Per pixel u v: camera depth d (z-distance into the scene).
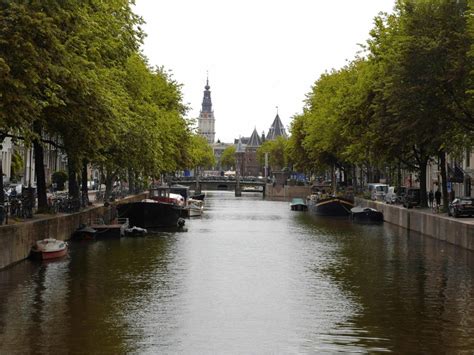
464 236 43.81
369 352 20.27
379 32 53.06
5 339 21.06
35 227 36.91
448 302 27.14
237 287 30.20
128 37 41.78
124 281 31.08
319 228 62.84
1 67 23.81
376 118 51.81
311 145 90.56
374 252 42.88
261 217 80.50
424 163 60.84
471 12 37.59
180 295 28.19
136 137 49.94
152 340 21.31
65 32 27.86
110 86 39.56
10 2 25.56
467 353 20.16
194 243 47.56
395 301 27.36
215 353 20.08
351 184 113.62
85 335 21.70
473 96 38.75
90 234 47.81
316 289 29.91
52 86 26.47
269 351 20.34
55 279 30.97
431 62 41.25
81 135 35.28
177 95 75.94
